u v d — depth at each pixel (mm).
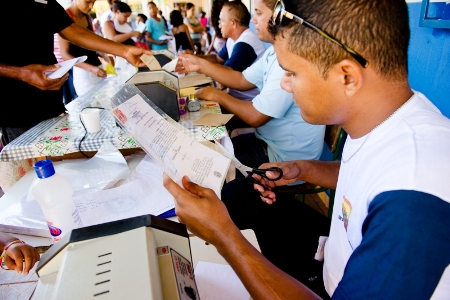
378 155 480
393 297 373
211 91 1568
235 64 2340
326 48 449
